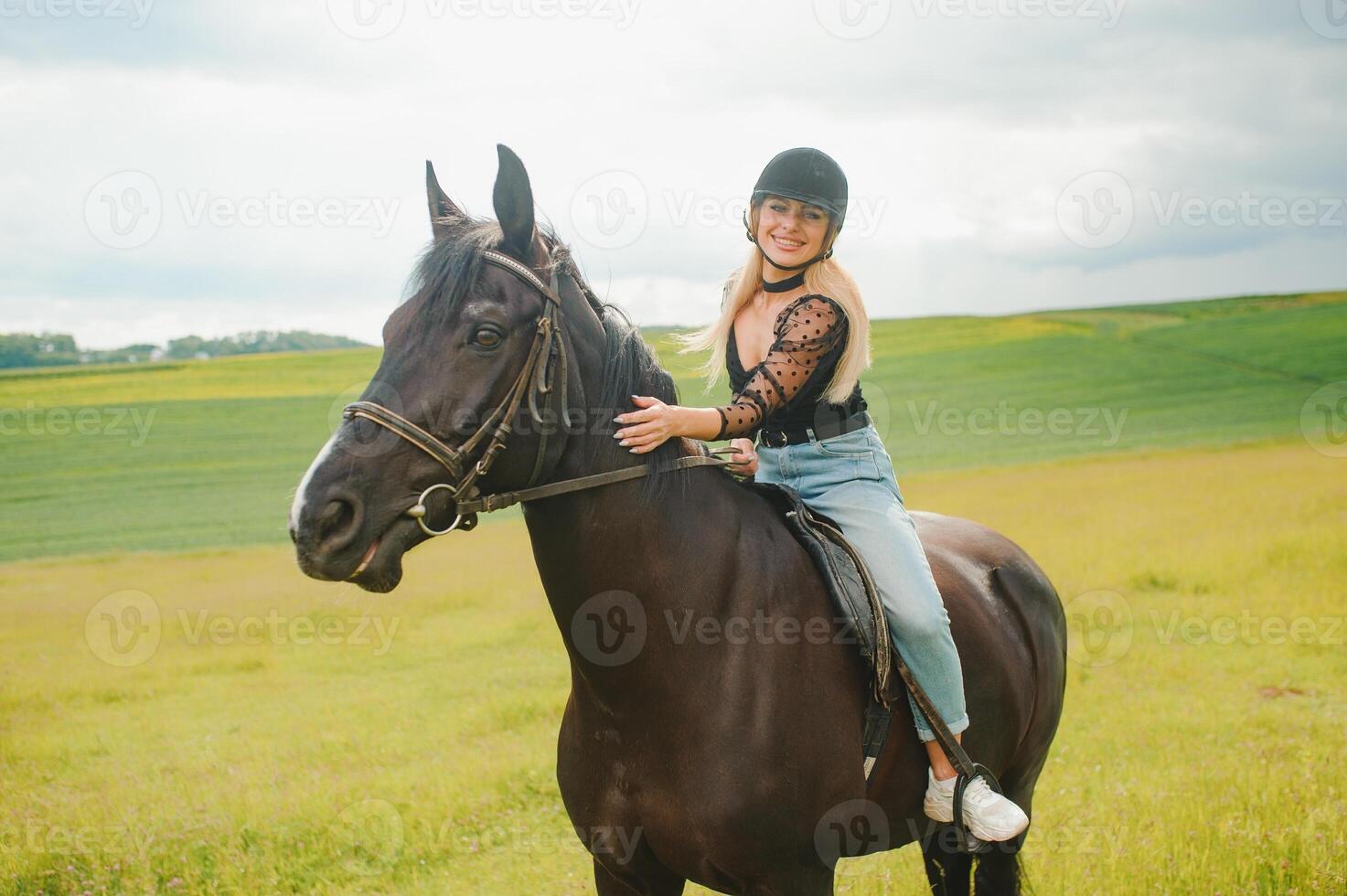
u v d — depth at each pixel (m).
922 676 2.35
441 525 1.89
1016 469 20.42
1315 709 6.05
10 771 5.70
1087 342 38.62
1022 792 3.21
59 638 9.73
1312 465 17.22
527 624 9.33
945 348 39.72
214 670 8.25
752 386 2.24
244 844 4.39
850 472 2.44
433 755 5.61
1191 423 25.50
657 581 2.12
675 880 2.38
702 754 2.11
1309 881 3.38
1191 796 4.28
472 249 1.93
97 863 4.11
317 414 32.22
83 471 25.55
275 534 18.80
